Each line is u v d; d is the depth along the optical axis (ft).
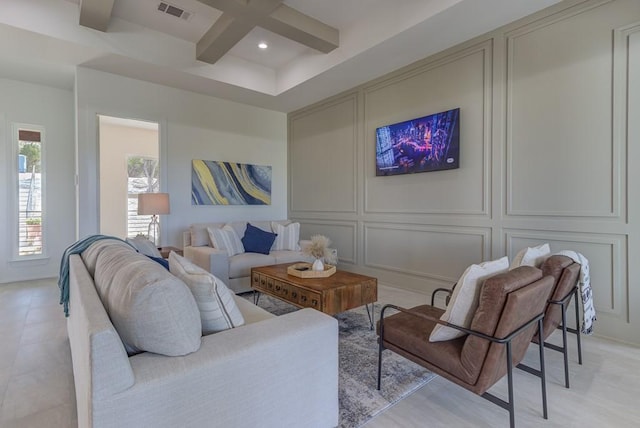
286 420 4.10
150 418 3.09
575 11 8.52
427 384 6.22
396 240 13.25
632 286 7.95
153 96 13.87
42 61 11.90
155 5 10.33
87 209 12.35
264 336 4.01
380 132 13.41
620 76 7.93
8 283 13.76
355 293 8.38
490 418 5.27
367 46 10.86
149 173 20.86
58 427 4.95
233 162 16.51
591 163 8.40
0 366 6.79
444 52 11.39
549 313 6.01
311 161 17.21
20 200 14.38
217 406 3.50
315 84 13.98
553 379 6.44
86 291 4.23
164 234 14.42
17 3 9.33
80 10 9.68
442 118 11.35
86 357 3.16
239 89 14.55
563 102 8.81
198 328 3.72
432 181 11.96
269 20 10.16
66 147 15.24
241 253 13.10
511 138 9.85
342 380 6.31
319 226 16.81
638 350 7.65
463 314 4.89
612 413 5.39
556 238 9.07
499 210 10.17
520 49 9.56
